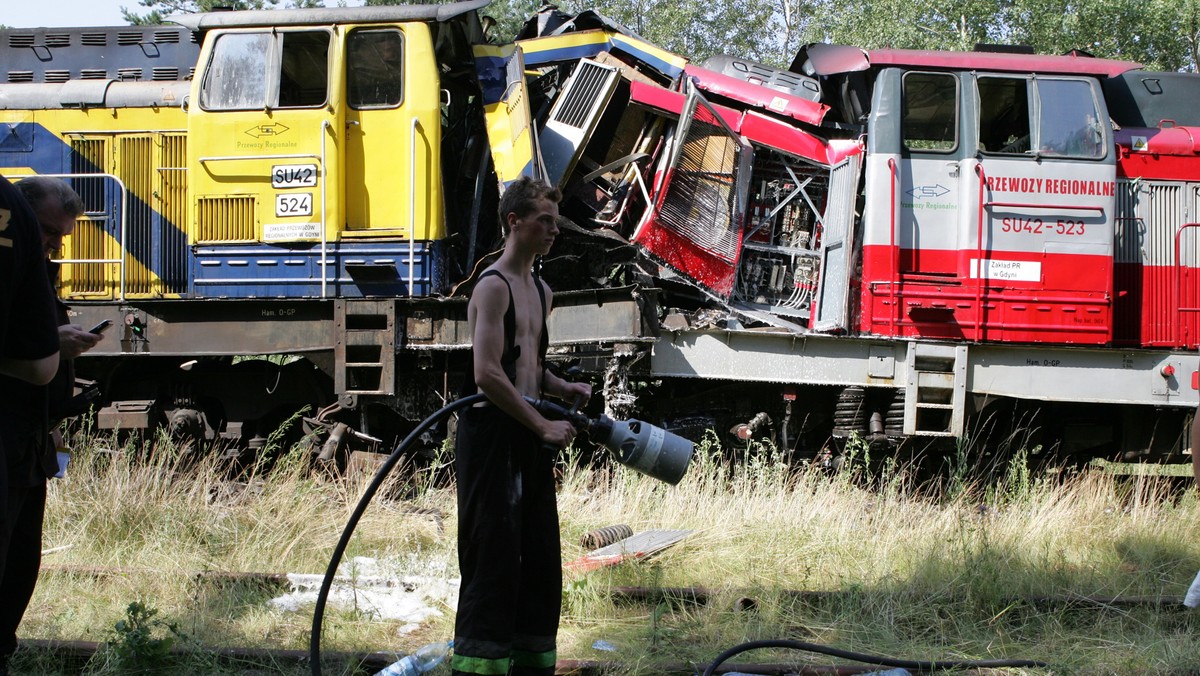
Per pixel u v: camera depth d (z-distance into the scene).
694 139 7.22
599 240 7.35
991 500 6.88
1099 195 7.07
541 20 8.06
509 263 3.46
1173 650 4.15
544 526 3.43
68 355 3.69
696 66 7.75
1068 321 7.02
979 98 7.12
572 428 3.36
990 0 20.03
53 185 3.79
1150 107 7.96
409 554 5.32
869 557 5.32
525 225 3.43
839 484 6.66
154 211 7.55
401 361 7.11
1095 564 5.54
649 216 7.13
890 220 7.03
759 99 7.49
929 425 7.08
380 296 6.91
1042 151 7.07
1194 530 6.34
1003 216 7.03
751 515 6.10
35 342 3.21
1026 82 7.15
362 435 7.07
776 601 4.64
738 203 7.25
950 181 7.11
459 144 7.61
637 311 6.64
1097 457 7.91
